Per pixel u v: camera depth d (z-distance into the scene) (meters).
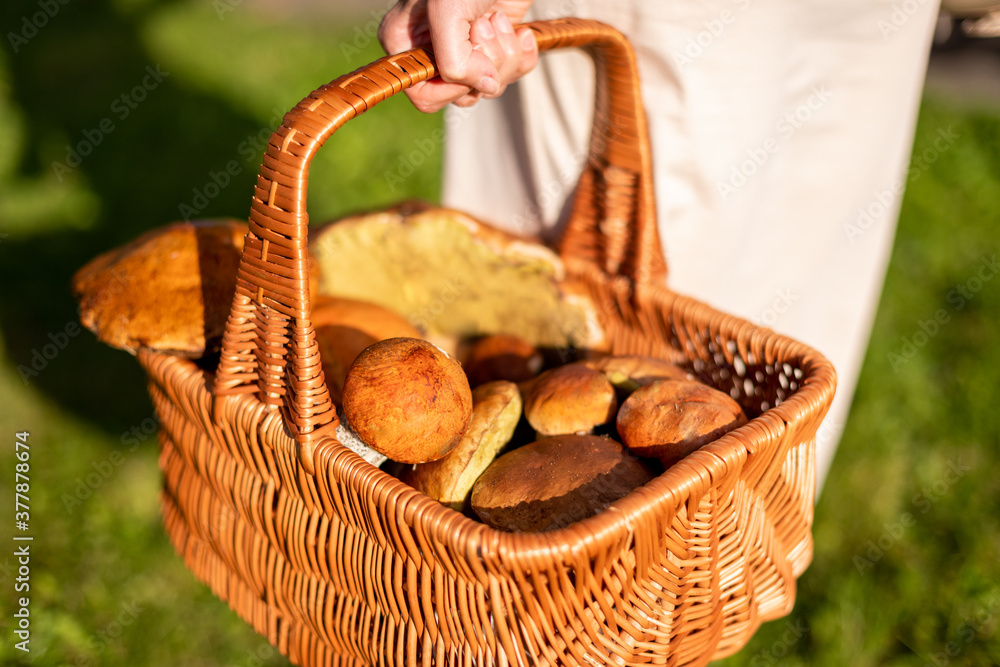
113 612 0.87
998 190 1.59
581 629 0.54
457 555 0.52
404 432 0.56
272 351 0.57
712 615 0.58
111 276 0.66
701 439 0.58
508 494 0.58
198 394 0.62
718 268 0.77
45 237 1.37
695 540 0.56
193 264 0.66
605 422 0.62
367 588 0.57
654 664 0.56
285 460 0.58
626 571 0.54
